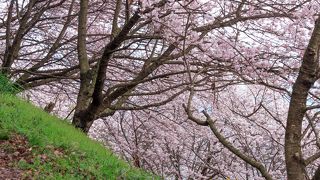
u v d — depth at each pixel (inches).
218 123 531.2
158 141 591.5
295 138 145.2
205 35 407.5
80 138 334.0
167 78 518.6
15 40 475.2
